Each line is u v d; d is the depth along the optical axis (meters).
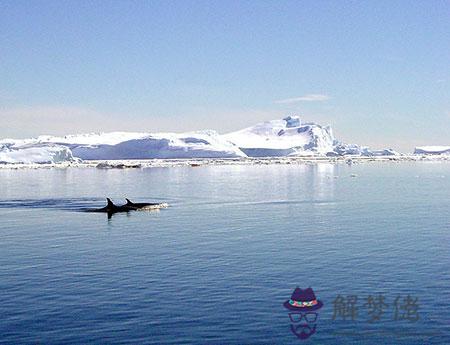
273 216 76.88
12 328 29.81
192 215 78.31
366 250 50.03
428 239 55.94
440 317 31.09
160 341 27.94
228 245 53.22
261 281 38.81
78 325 30.19
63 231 63.88
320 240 55.88
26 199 106.94
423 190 124.38
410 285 37.44
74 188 137.50
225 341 27.92
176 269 42.72
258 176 189.50
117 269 42.94
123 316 31.55
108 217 76.69
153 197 108.75
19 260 46.97
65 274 41.47
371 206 89.75
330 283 38.12
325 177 182.25
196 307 33.00
